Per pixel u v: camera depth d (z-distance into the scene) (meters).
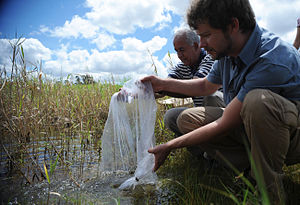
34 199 1.56
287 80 1.38
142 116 1.83
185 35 2.43
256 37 1.44
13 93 2.66
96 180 1.90
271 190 1.27
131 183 1.78
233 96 1.71
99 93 3.88
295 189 1.56
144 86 1.91
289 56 1.39
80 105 3.33
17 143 2.35
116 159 1.84
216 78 1.95
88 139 2.84
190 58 2.52
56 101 3.25
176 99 3.24
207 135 1.49
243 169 1.78
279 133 1.27
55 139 2.79
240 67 1.54
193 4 1.40
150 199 1.56
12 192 1.67
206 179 1.82
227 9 1.34
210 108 1.85
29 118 2.61
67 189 1.74
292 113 1.29
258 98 1.27
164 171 2.08
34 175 1.90
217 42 1.43
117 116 1.84
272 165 1.30
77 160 2.34
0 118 2.43
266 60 1.37
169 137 2.78
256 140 1.30
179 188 1.71
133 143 1.84
